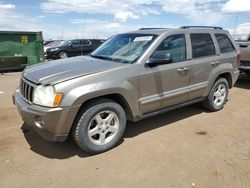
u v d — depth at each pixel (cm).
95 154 366
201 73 486
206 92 511
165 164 339
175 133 438
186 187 293
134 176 313
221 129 457
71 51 1819
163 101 427
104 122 366
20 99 372
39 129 337
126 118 404
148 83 399
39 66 411
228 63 546
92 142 358
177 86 447
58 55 1769
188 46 465
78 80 333
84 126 345
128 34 480
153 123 481
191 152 371
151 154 366
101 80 348
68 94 322
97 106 350
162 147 387
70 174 317
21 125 462
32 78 355
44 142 398
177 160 349
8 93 712
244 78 941
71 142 400
